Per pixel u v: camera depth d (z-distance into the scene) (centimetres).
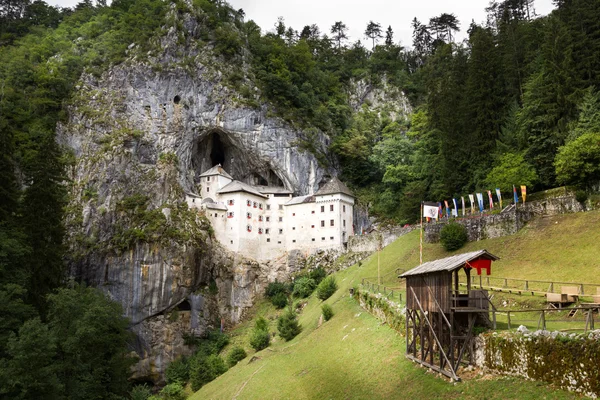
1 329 3978
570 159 5744
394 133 11625
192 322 8569
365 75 13912
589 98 6231
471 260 2714
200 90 10394
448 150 7794
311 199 9700
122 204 8906
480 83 7719
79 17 13700
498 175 6581
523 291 3950
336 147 11025
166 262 8425
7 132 5509
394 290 4997
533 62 7706
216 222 9450
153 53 10381
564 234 5119
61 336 4141
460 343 2891
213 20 11462
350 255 8594
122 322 5653
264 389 4431
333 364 4147
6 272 4409
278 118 10681
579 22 7056
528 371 2288
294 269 9369
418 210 8475
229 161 11044
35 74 10600
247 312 8881
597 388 1923
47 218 5466
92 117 9788
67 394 3959
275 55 12219
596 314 3106
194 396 5591
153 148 9681
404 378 3109
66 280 6197
